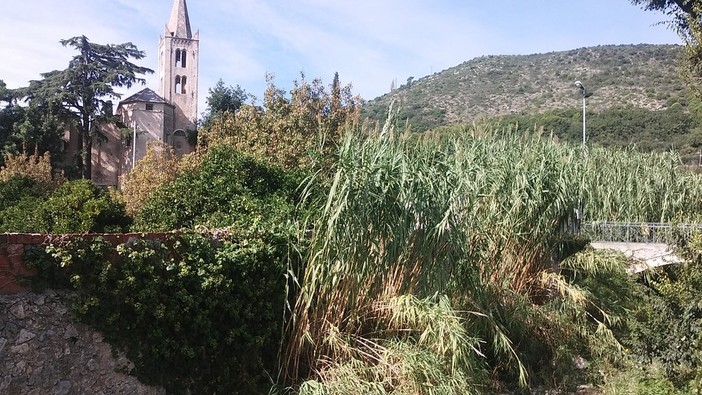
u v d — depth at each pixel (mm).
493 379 8383
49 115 43875
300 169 11391
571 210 11195
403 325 6941
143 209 9945
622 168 20516
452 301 8102
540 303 10734
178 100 62969
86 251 5191
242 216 8438
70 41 46406
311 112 23578
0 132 44469
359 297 6883
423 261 7258
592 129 41750
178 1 64750
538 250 11016
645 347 8094
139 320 5434
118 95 47219
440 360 6531
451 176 7859
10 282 4840
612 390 8242
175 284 5746
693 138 37000
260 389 6484
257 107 24109
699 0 10117
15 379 4758
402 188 6773
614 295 11633
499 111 52188
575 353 9664
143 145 51562
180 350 5738
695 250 8008
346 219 6434
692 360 7398
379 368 6328
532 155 10961
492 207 10164
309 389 5910
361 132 6965
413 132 7793
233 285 6254
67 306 5121
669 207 19828
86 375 5145
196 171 10242
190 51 64000
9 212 11359
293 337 6605
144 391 5527
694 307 7473
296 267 7000
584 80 61625
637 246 15469
